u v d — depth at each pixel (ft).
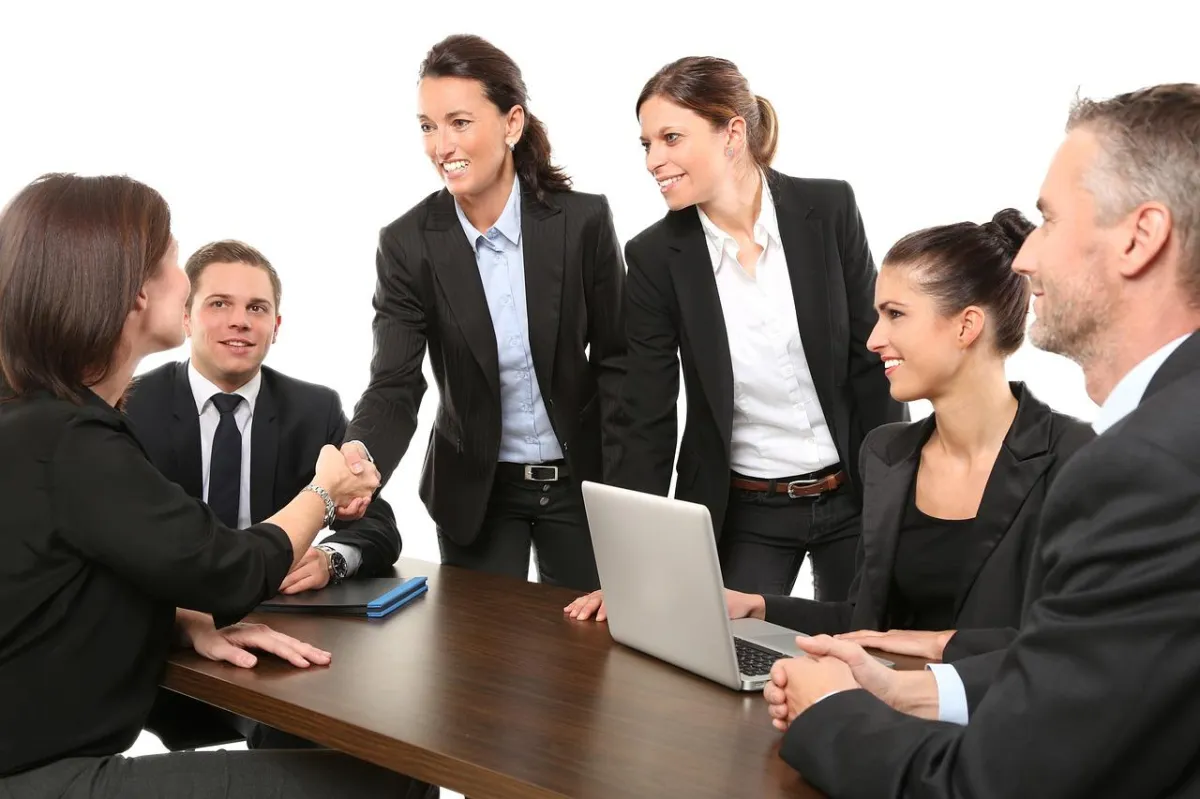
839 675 5.06
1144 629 3.92
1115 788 4.07
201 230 17.72
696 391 9.70
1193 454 3.94
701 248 9.53
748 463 9.87
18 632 5.88
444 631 7.32
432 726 5.64
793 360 9.55
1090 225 4.33
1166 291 4.24
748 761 5.19
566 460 10.49
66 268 6.01
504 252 10.11
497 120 9.50
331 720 5.76
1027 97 14.99
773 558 9.95
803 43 15.89
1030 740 4.09
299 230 18.10
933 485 7.17
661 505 6.30
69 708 6.00
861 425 9.79
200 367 9.57
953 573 7.00
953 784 4.27
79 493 5.90
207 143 17.61
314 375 18.57
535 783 4.95
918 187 15.58
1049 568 4.29
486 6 17.21
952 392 6.95
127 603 6.16
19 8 16.69
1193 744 4.00
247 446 9.65
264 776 6.15
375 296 10.37
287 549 6.78
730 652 6.11
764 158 9.46
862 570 7.51
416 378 10.16
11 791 5.85
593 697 6.07
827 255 9.48
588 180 17.03
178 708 8.58
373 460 9.55
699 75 8.98
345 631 7.31
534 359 10.16
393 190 17.98
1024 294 6.81
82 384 6.19
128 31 17.11
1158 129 4.18
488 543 10.71
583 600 7.73
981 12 15.11
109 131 17.15
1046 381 15.99
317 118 17.88
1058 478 4.26
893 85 15.58
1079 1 14.64
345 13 17.70
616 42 16.78
